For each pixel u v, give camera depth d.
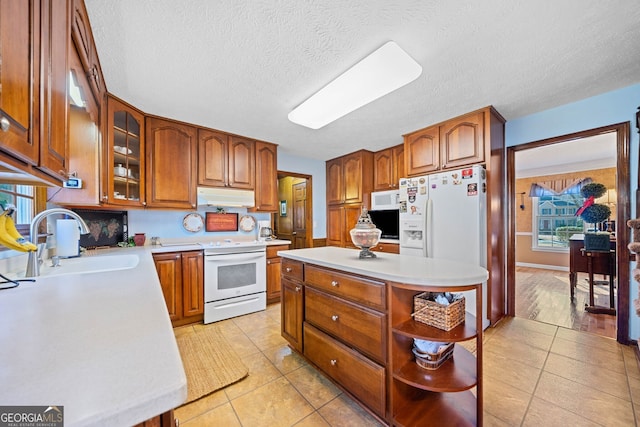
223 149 3.16
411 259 1.76
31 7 0.67
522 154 4.54
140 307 0.80
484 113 2.53
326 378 1.78
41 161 0.73
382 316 1.36
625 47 1.65
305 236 4.79
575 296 3.70
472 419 1.31
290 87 2.09
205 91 2.16
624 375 1.80
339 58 1.73
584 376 1.79
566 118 2.49
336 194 4.50
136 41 1.55
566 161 5.17
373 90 2.00
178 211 3.13
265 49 1.64
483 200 2.47
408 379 1.26
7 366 0.47
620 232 2.24
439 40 1.58
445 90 2.19
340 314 1.61
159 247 2.64
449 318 1.28
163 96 2.24
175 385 0.43
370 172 4.13
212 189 3.05
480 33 1.52
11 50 0.58
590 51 1.69
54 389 0.40
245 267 3.01
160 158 2.70
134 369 0.47
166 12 1.34
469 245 2.48
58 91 0.88
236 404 1.56
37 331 0.62
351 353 1.52
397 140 3.54
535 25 1.45
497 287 2.74
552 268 5.79
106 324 0.67
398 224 3.59
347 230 4.29
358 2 1.29
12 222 1.21
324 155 4.36
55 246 1.98
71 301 0.86
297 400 1.59
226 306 2.85
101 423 0.36
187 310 2.65
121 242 2.71
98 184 2.03
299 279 2.00
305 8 1.33
